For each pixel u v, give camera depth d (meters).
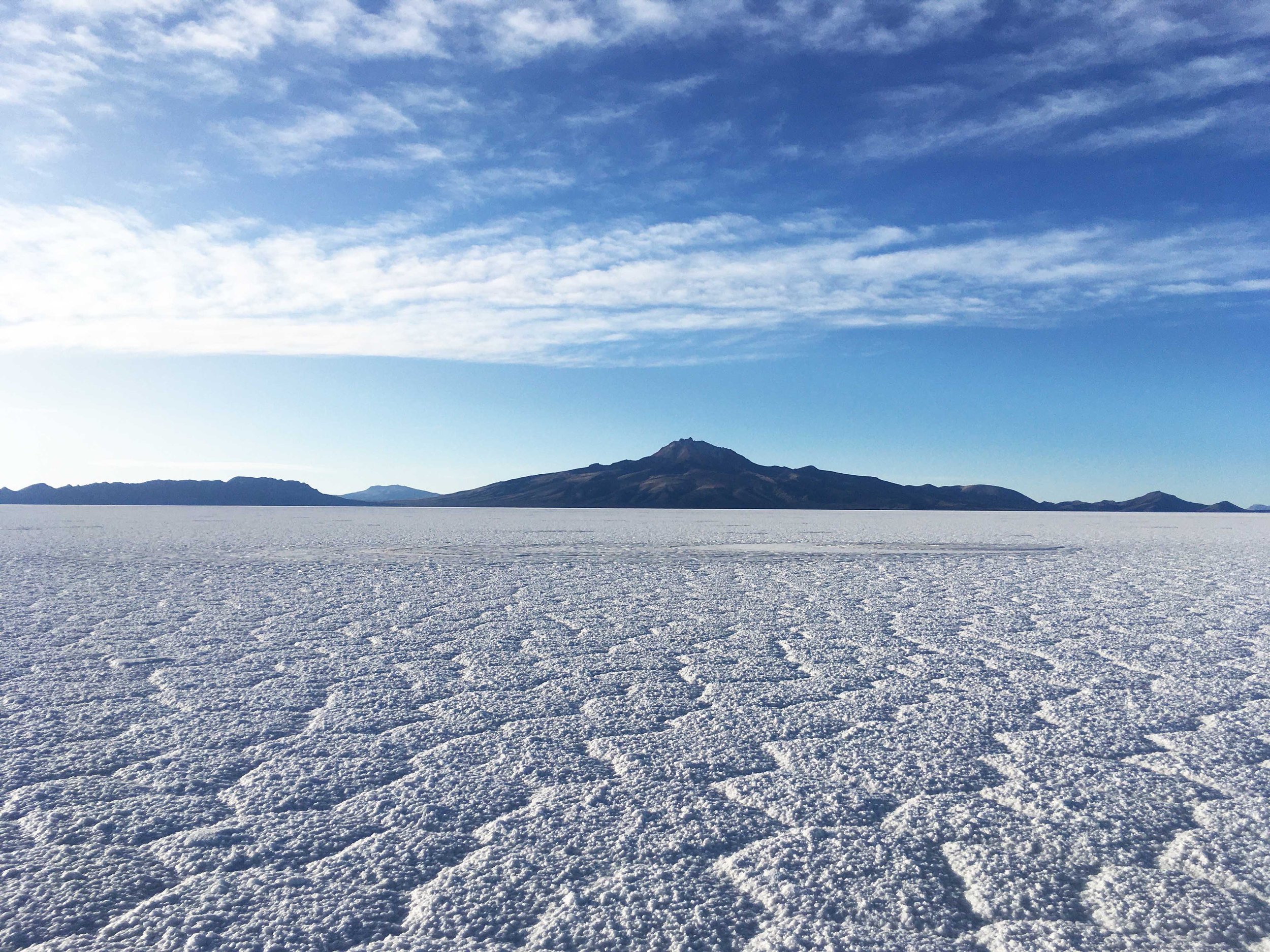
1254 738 4.74
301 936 2.56
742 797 3.77
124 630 8.34
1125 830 3.42
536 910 2.73
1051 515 91.44
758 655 7.16
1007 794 3.83
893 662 6.91
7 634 8.08
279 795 3.75
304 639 7.87
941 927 2.65
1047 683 6.12
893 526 45.34
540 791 3.83
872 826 3.45
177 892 2.84
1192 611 10.08
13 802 3.66
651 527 40.69
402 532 32.81
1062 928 2.64
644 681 6.13
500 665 6.70
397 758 4.30
